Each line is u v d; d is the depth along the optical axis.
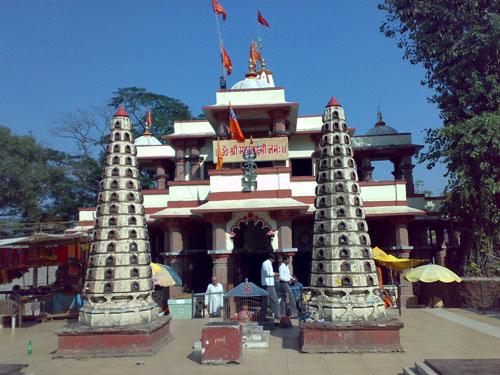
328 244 10.28
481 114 20.23
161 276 16.17
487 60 20.28
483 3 20.36
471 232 20.56
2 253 18.06
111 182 10.93
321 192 10.76
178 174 26.81
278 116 22.72
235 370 8.39
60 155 41.69
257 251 21.81
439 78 22.00
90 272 10.56
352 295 9.97
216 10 26.28
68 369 8.69
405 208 21.64
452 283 19.02
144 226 11.14
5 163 35.19
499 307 16.95
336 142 10.84
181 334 12.62
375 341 9.56
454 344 10.38
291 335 12.05
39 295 17.56
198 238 24.55
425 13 21.44
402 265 18.75
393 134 27.52
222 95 23.30
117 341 9.80
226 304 16.36
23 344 11.88
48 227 26.81
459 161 20.16
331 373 8.00
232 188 20.09
